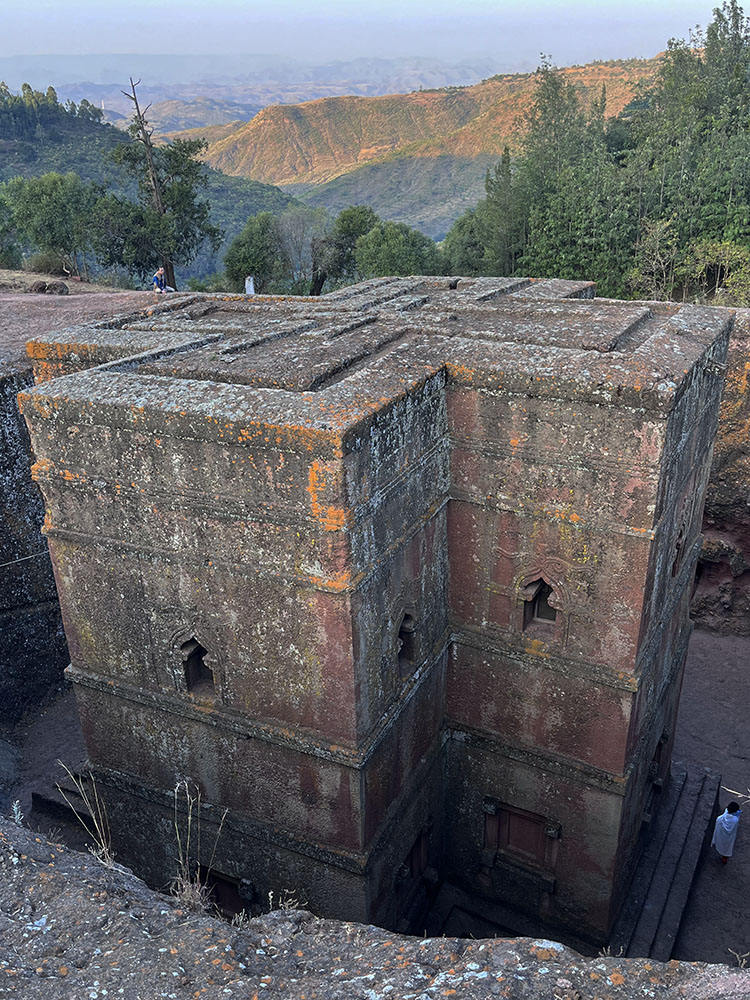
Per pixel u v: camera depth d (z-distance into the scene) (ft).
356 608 23.88
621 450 25.49
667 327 30.22
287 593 24.27
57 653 47.50
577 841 32.07
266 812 28.43
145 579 26.63
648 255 93.45
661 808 39.75
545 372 25.89
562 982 10.87
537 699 30.94
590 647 28.91
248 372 26.30
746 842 39.68
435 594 30.04
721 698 50.21
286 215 131.64
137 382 25.25
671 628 33.50
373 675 25.85
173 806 30.32
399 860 30.48
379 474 23.93
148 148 112.27
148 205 116.47
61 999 10.66
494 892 35.32
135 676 28.68
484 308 35.42
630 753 30.35
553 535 28.07
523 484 27.91
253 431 22.16
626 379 24.66
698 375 28.17
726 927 34.94
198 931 12.16
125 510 25.71
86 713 30.71
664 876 35.96
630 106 205.46
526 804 32.83
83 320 59.41
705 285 94.22
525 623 30.63
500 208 106.52
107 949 11.60
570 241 100.89
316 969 11.73
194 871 31.35
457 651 32.12
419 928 33.42
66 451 25.70
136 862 32.83
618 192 97.30
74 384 25.70
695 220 93.45
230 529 24.20
